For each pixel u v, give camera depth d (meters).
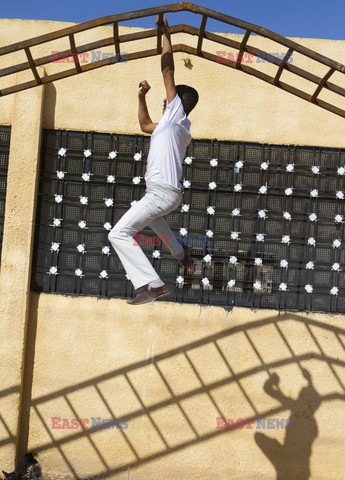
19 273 5.25
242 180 5.43
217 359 5.29
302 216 5.41
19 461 5.26
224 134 5.38
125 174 5.49
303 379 5.26
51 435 5.30
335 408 5.23
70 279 5.45
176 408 5.28
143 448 5.27
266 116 5.39
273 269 5.40
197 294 5.40
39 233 5.43
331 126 5.38
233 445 5.25
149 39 5.41
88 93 5.43
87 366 5.31
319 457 5.21
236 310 5.32
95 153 5.47
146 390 5.29
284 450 5.23
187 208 5.38
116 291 5.43
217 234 5.41
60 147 5.47
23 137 5.30
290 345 5.29
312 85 5.40
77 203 5.46
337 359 5.27
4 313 5.21
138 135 5.42
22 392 5.29
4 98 5.41
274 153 5.45
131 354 5.31
